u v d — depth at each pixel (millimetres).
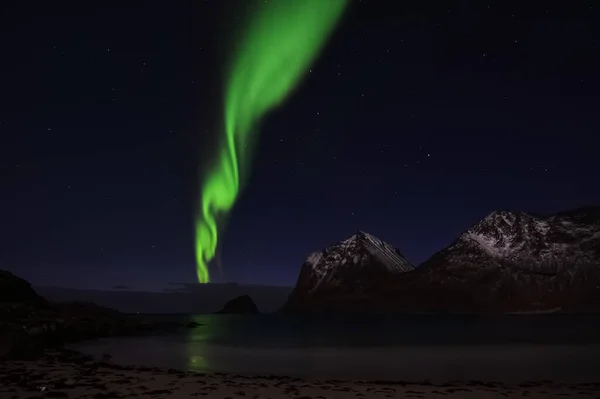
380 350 34375
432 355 30656
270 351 32875
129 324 53906
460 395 13227
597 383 17781
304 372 21625
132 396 11438
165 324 70062
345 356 29891
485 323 112500
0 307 36250
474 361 26906
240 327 79750
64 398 10805
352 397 12492
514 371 22109
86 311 53719
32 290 46219
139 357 27766
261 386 14141
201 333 56938
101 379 14289
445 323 112562
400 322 124250
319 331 67000
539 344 40531
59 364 19062
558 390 14500
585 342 43750
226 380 15586
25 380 13062
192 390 12766
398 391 13719
